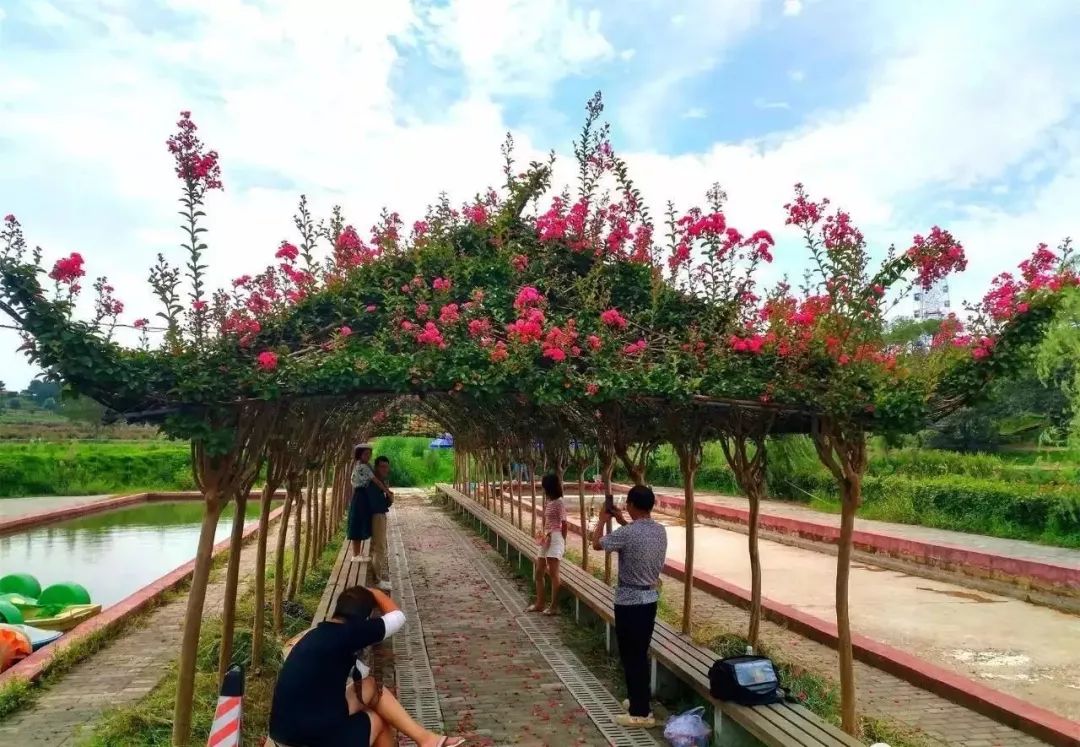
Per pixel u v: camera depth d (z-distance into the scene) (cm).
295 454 815
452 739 439
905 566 1420
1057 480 1822
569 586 941
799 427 688
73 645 782
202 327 471
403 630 895
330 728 389
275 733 392
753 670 524
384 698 441
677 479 3281
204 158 471
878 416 513
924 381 531
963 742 595
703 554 1656
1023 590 1167
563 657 780
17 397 6412
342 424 1214
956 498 1872
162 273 463
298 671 396
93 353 419
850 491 554
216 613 974
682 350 566
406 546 1642
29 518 2350
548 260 646
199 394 444
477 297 561
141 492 3603
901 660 760
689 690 626
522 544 1309
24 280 405
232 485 504
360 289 584
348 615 418
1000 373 524
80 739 562
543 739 562
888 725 611
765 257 609
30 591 1103
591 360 540
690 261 625
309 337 554
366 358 484
